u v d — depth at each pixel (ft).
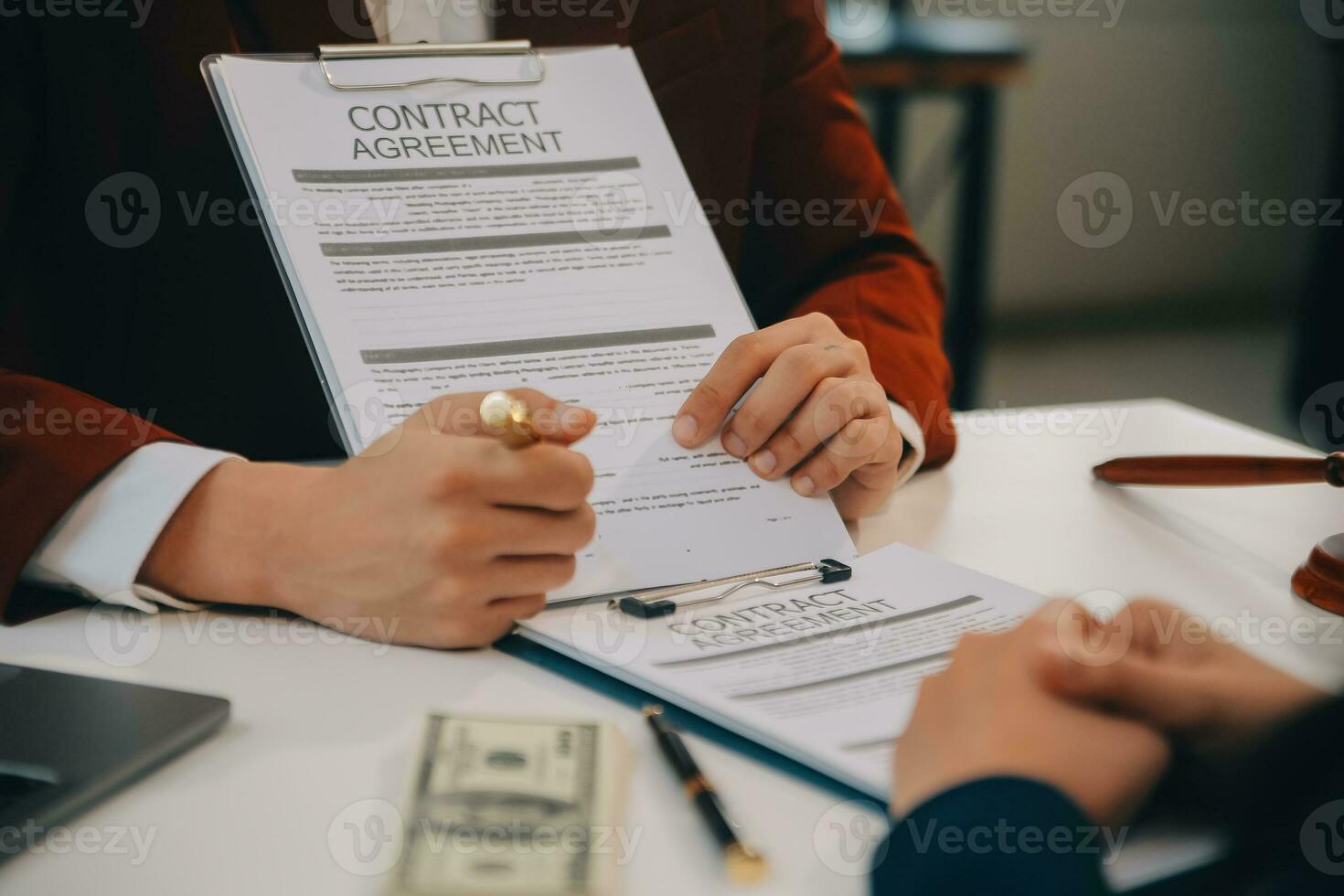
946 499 2.86
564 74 2.72
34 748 1.57
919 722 1.45
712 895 1.33
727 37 3.67
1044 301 14.85
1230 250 15.20
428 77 2.57
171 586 2.13
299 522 2.05
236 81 2.37
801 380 2.32
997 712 1.36
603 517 2.23
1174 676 1.34
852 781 1.50
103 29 2.95
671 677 1.78
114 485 2.14
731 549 2.23
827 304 3.36
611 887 1.29
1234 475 2.68
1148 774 1.30
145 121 3.05
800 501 2.36
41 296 3.02
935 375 3.14
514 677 1.91
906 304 3.38
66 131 2.97
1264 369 12.84
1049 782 1.25
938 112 13.82
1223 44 14.35
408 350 2.25
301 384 3.47
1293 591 2.30
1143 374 12.57
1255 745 1.31
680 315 2.49
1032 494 2.90
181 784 1.56
